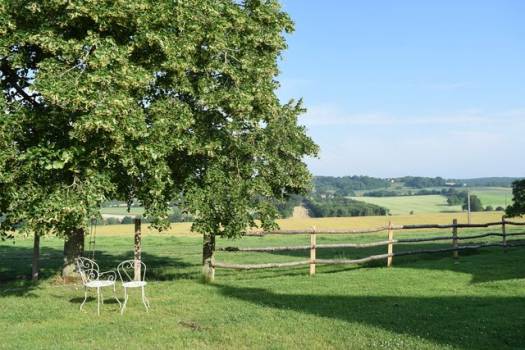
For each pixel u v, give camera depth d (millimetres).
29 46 13547
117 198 15680
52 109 12750
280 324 10445
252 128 16562
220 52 14836
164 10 13180
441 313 11180
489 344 8844
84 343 9359
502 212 63531
